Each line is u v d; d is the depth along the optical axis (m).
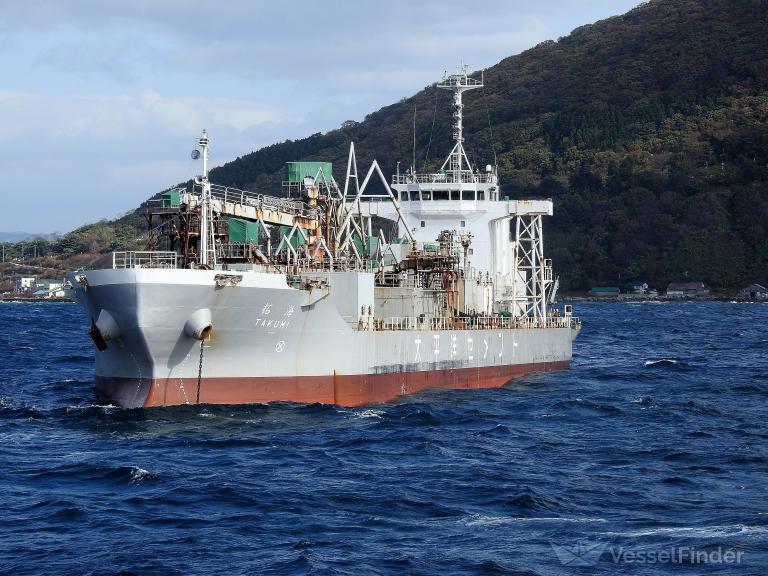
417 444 50.50
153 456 46.84
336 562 33.28
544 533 36.53
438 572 32.75
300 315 56.50
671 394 71.81
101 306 54.00
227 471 44.44
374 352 62.06
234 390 55.97
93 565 33.00
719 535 36.16
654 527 37.28
